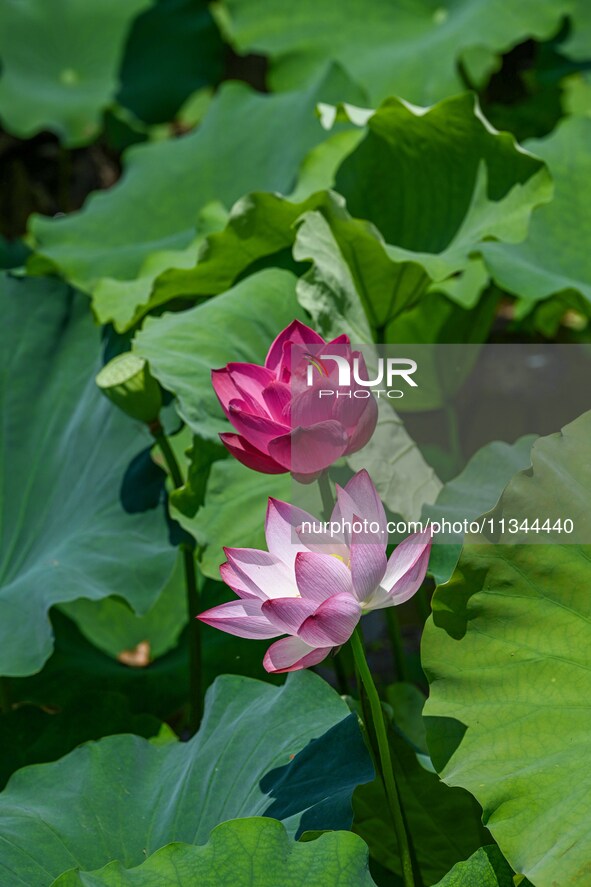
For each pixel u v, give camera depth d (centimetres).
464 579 295
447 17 515
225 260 350
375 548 283
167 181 443
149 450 341
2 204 718
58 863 299
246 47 550
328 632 282
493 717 294
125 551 332
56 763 314
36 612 325
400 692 338
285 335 296
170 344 331
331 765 299
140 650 365
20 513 350
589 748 290
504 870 292
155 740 338
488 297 436
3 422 355
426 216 360
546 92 570
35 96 653
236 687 317
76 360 359
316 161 366
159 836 302
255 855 289
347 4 535
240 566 287
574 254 361
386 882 320
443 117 349
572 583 294
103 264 423
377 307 356
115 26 666
